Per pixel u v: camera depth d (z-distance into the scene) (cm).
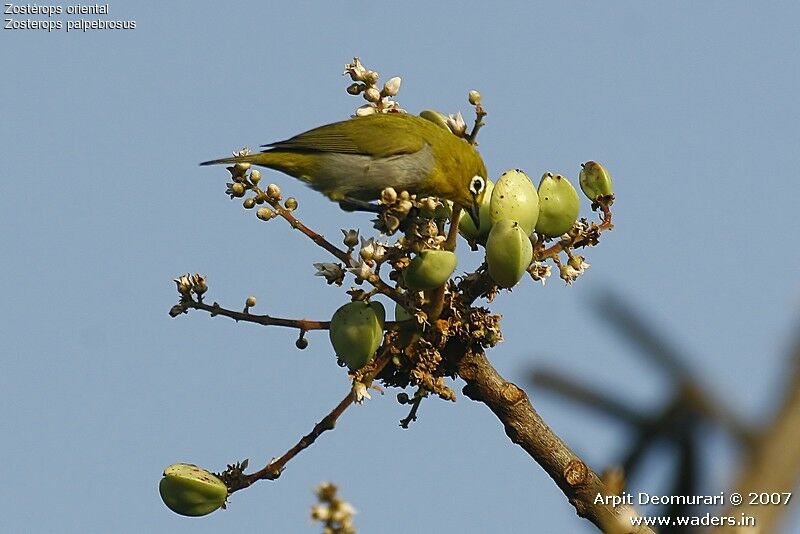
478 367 902
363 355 869
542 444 856
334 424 855
